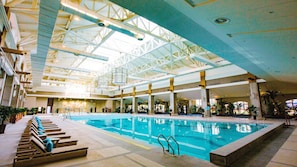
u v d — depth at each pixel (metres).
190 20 3.60
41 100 24.25
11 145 4.33
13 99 11.49
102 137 5.28
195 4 2.92
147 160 3.12
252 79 12.46
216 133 8.68
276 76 9.82
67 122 10.06
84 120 15.88
